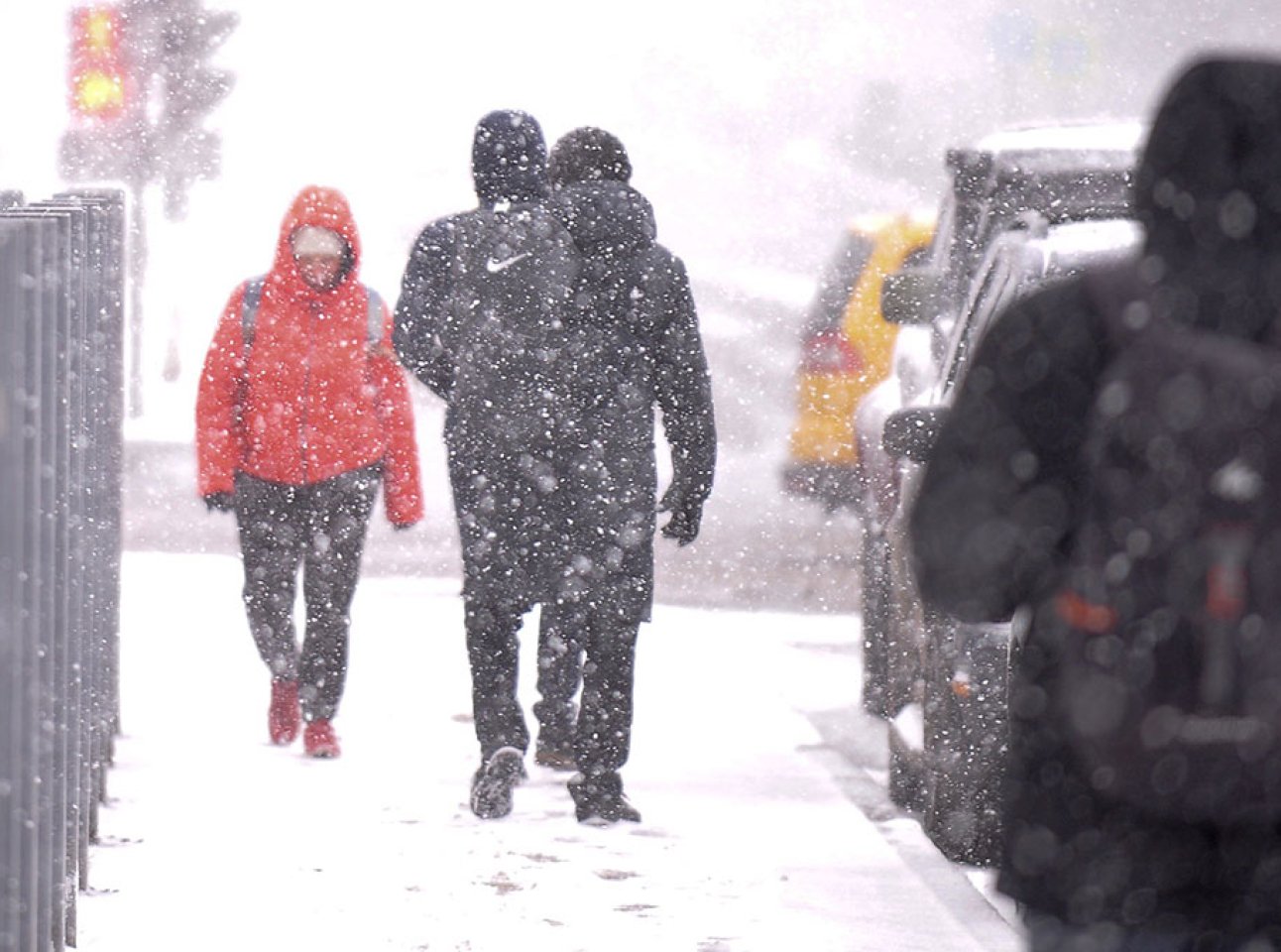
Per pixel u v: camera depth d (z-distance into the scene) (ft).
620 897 73.26
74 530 65.16
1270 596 36.37
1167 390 37.01
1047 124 105.29
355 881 74.33
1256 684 36.19
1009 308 39.22
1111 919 37.24
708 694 115.24
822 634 138.41
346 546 97.50
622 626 84.64
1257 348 37.37
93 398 73.77
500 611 85.81
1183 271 37.86
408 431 98.94
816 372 172.76
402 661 123.95
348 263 97.60
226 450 97.09
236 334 97.09
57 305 57.72
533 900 72.38
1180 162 37.93
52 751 56.03
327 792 89.51
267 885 73.36
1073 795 37.63
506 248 84.89
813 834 83.87
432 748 100.17
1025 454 38.47
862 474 111.75
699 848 81.05
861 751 103.24
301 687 97.45
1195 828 36.91
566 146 88.02
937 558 39.04
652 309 84.48
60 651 59.62
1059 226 83.25
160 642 127.75
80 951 64.23
